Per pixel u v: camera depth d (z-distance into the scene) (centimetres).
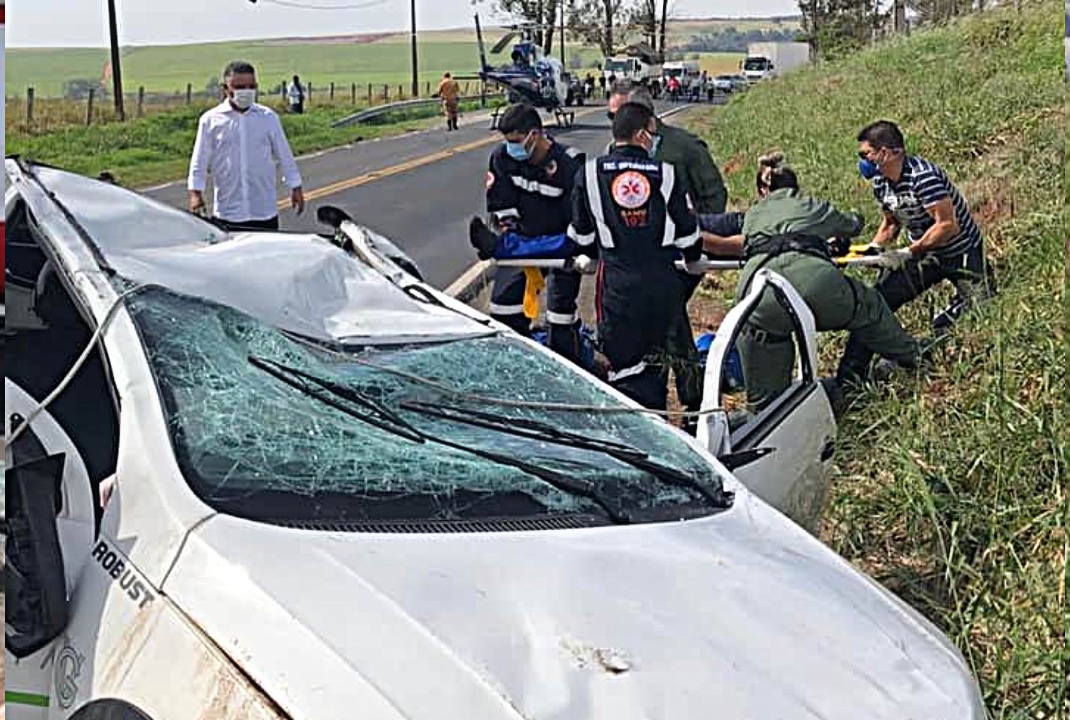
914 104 1684
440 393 374
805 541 341
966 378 665
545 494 326
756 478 429
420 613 265
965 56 2038
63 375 377
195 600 270
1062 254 736
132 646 273
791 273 664
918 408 616
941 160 1224
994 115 1280
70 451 337
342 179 2338
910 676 283
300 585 270
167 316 359
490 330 429
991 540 502
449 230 1631
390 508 305
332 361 377
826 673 275
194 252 413
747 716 253
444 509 311
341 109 4988
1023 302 702
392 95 6438
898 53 2542
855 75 2522
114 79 3816
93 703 272
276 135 951
